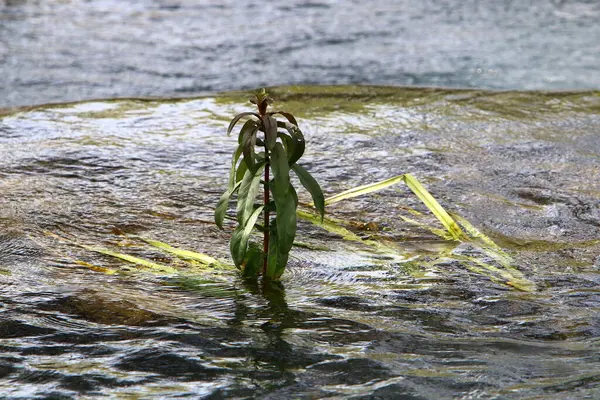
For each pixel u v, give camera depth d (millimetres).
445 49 11742
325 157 5875
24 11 14336
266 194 3797
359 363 2973
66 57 11164
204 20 13773
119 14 14242
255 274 3855
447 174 5531
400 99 7734
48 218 4562
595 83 9844
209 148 6094
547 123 6926
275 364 2971
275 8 14836
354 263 4062
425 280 3855
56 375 2875
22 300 3506
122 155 5824
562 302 3609
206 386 2805
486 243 4355
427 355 3053
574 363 2984
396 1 15406
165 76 10188
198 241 4320
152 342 3137
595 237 4457
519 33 12797
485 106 7477
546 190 5219
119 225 4508
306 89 8102
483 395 2732
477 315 3463
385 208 4875
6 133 6395
